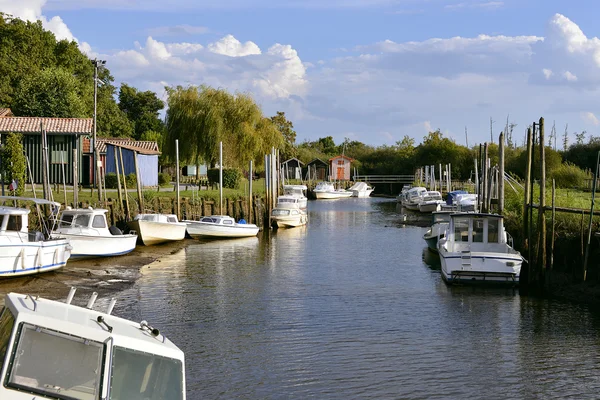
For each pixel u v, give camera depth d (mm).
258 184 68375
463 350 15492
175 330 16859
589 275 22688
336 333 16859
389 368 14008
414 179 100562
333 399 12172
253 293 22078
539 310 19719
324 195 90438
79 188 44094
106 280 23500
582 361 14703
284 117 116938
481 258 23109
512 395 12570
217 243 37281
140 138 92562
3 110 53062
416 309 19844
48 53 76250
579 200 34156
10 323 6770
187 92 58719
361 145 142875
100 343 6758
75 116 65188
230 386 12695
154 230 34031
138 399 6957
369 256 32375
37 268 22453
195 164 60906
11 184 30594
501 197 30094
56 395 6453
